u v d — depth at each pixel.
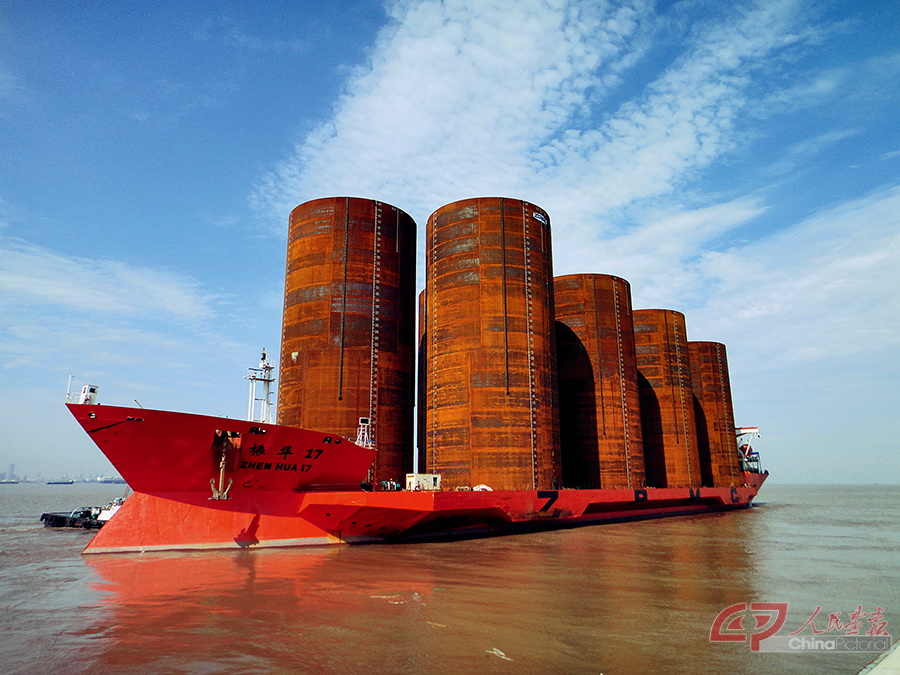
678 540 36.84
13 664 12.77
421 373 65.19
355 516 30.80
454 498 33.38
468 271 44.00
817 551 32.78
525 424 41.72
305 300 45.19
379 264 46.62
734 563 27.42
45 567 24.28
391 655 13.43
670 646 14.43
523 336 43.12
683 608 18.23
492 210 44.81
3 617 16.44
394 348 46.19
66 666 12.66
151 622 15.95
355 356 43.88
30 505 101.06
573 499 43.88
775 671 12.94
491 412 41.22
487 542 34.16
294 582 21.05
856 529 48.56
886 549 34.00
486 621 16.30
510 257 44.16
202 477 28.81
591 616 17.05
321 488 32.25
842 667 13.28
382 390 44.62
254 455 29.19
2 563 25.69
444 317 44.59
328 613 16.91
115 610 17.17
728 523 52.91
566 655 13.62
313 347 43.94
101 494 191.88
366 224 46.81
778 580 23.34
